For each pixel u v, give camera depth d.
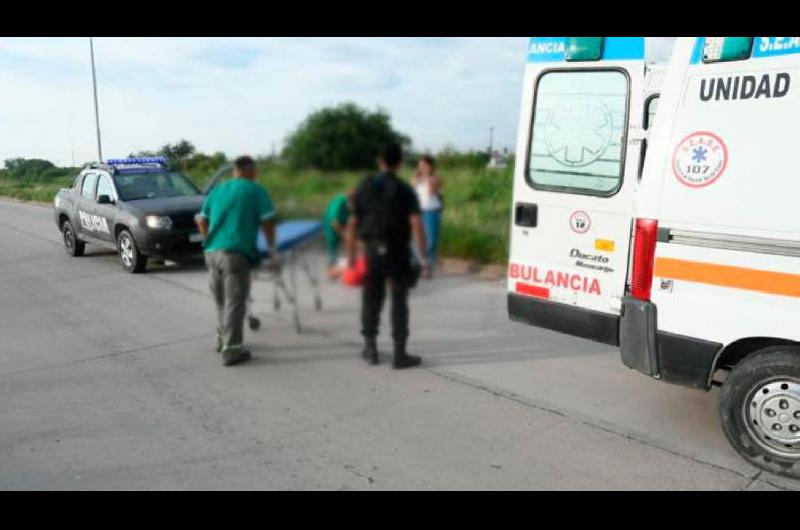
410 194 3.80
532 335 5.40
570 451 3.48
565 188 4.17
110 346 5.39
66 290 7.65
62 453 3.50
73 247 10.20
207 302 6.91
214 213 4.73
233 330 4.77
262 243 4.67
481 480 3.20
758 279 3.14
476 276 5.71
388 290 4.34
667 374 3.52
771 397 3.21
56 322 6.19
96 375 4.71
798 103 2.99
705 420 3.86
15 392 4.40
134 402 4.20
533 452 3.47
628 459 3.40
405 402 4.12
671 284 3.44
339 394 4.26
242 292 4.79
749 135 3.13
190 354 5.14
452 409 4.02
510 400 4.15
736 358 3.51
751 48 3.10
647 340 3.54
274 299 5.16
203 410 4.05
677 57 3.35
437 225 4.19
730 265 3.22
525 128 4.33
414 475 3.25
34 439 3.67
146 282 8.03
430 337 5.24
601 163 4.02
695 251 3.33
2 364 4.99
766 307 3.13
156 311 6.54
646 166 3.50
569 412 3.97
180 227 8.44
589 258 4.10
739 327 3.22
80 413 4.03
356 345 5.00
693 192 3.32
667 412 3.97
